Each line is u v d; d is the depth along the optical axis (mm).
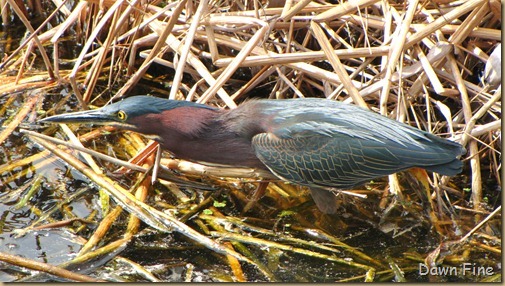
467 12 12281
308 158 10352
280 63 11891
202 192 11453
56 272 9516
